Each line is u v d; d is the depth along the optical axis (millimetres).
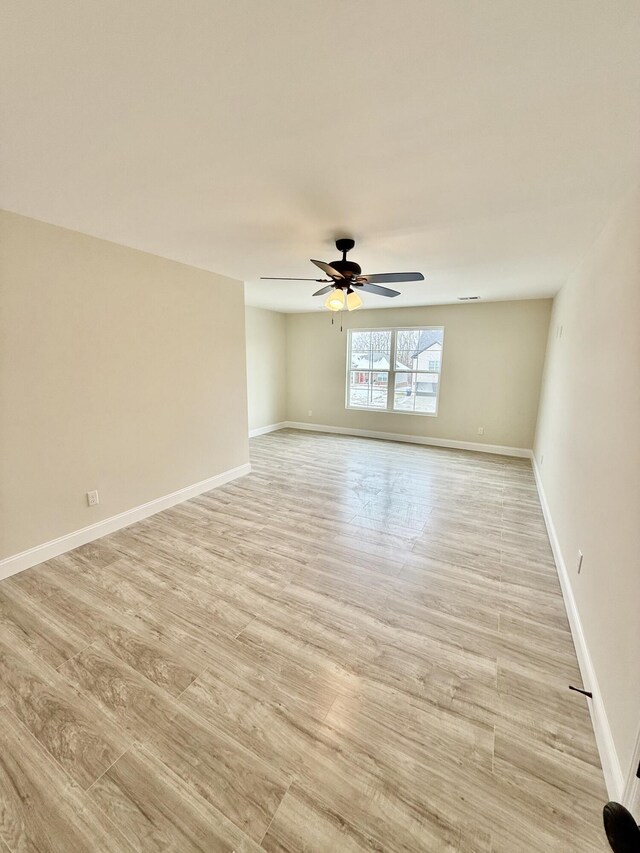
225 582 2379
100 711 1514
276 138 1439
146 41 982
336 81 1125
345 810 1196
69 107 1249
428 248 2826
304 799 1226
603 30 928
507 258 3064
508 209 2084
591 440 2086
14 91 1162
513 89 1150
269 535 3016
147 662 1754
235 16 911
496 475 4613
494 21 915
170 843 1113
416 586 2371
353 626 2012
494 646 1891
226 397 4117
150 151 1531
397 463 5105
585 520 2049
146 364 3168
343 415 6945
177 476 3598
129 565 2553
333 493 3963
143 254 3037
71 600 2184
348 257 3123
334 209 2117
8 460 2336
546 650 1874
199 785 1262
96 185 1844
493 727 1473
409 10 889
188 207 2096
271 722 1481
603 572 1639
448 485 4238
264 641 1896
